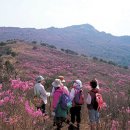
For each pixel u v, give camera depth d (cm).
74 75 5669
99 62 9088
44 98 1371
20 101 1382
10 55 6819
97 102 1219
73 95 1266
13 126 1097
